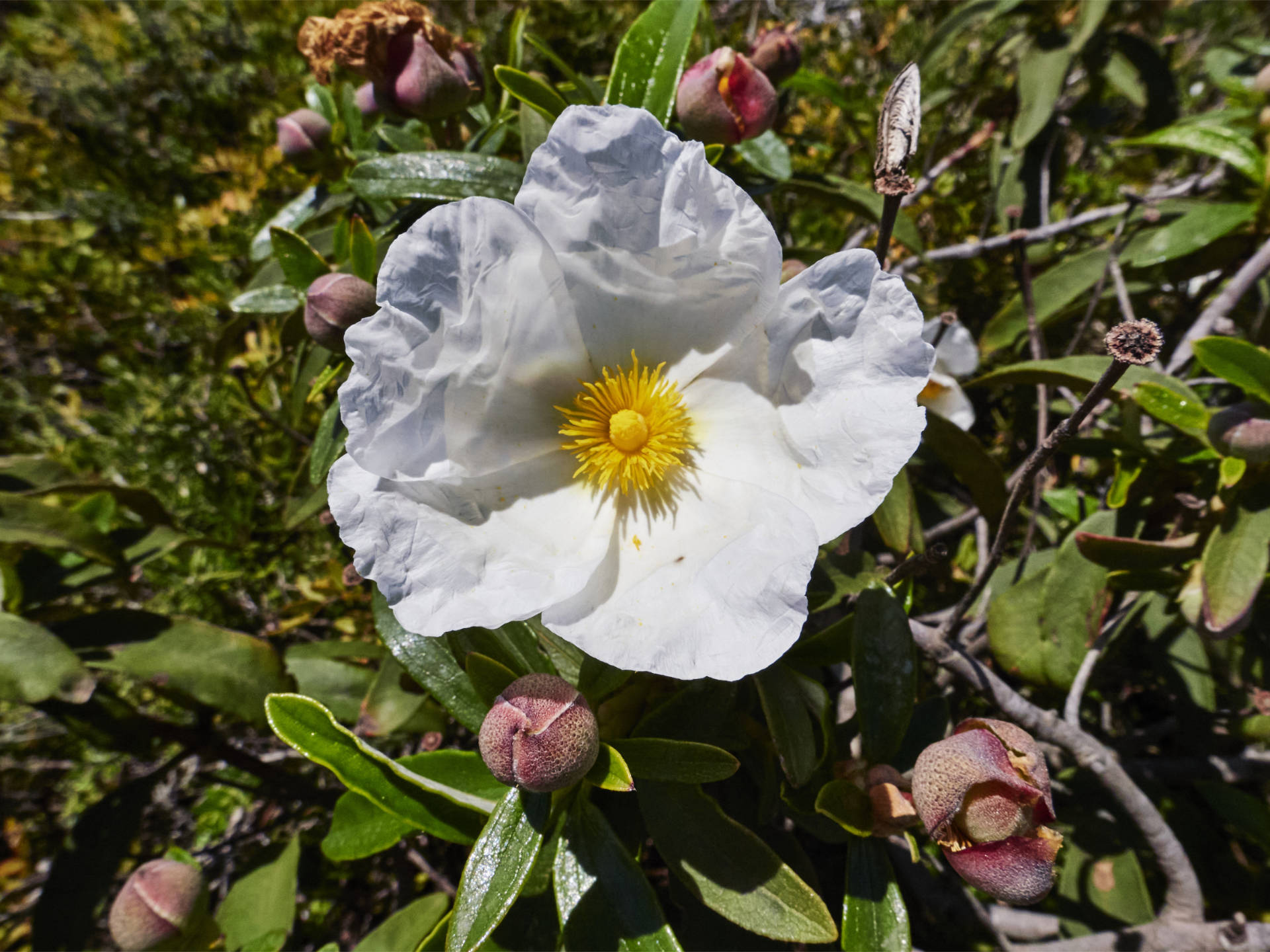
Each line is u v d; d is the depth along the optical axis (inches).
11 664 6.1
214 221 11.6
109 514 7.6
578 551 4.7
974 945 7.2
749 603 4.3
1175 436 6.2
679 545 4.7
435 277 4.3
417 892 9.0
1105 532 6.7
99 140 14.0
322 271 6.0
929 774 4.3
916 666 5.0
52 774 10.8
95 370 14.4
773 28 8.3
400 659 5.2
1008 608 6.7
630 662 4.2
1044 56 8.8
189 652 6.7
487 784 5.0
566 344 4.9
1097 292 7.2
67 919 6.8
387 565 4.2
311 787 7.9
